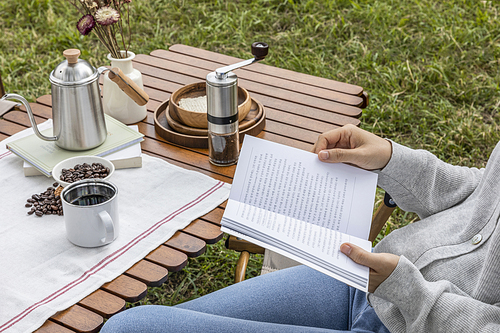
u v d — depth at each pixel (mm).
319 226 1085
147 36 4344
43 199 1289
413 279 1023
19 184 1364
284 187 1117
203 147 1590
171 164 1479
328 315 1311
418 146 3141
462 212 1207
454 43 4090
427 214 1297
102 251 1139
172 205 1306
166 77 2082
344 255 1029
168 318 1072
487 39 4207
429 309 1005
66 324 967
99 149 1458
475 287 1063
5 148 1531
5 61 3891
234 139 1463
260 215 1079
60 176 1303
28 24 4512
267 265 1691
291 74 2135
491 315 971
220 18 4586
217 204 1315
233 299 1273
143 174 1430
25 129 1633
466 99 3602
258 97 1925
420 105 3469
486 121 3410
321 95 1949
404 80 3707
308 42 4262
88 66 1401
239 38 4289
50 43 4234
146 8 4707
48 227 1207
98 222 1113
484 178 1190
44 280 1054
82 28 1480
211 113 1407
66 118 1391
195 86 1746
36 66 3879
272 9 4852
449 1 4770
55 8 4770
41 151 1444
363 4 4754
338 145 1290
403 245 1217
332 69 3893
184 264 1130
